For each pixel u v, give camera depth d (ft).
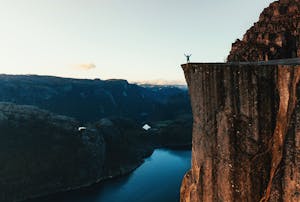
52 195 452.35
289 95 65.87
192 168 94.12
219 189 79.10
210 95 82.48
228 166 76.38
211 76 81.97
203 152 84.79
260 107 72.23
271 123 71.10
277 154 68.03
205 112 84.48
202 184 84.23
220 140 78.95
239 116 75.41
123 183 476.13
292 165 60.08
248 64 76.07
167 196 391.45
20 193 441.27
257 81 72.28
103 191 448.65
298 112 60.13
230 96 77.10
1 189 429.79
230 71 76.89
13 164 456.04
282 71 68.03
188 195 96.94
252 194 72.33
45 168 478.18
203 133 85.05
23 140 486.79
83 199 420.36
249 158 73.05
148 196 398.83
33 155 480.23
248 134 73.72
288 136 61.46
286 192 60.75
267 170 70.54
